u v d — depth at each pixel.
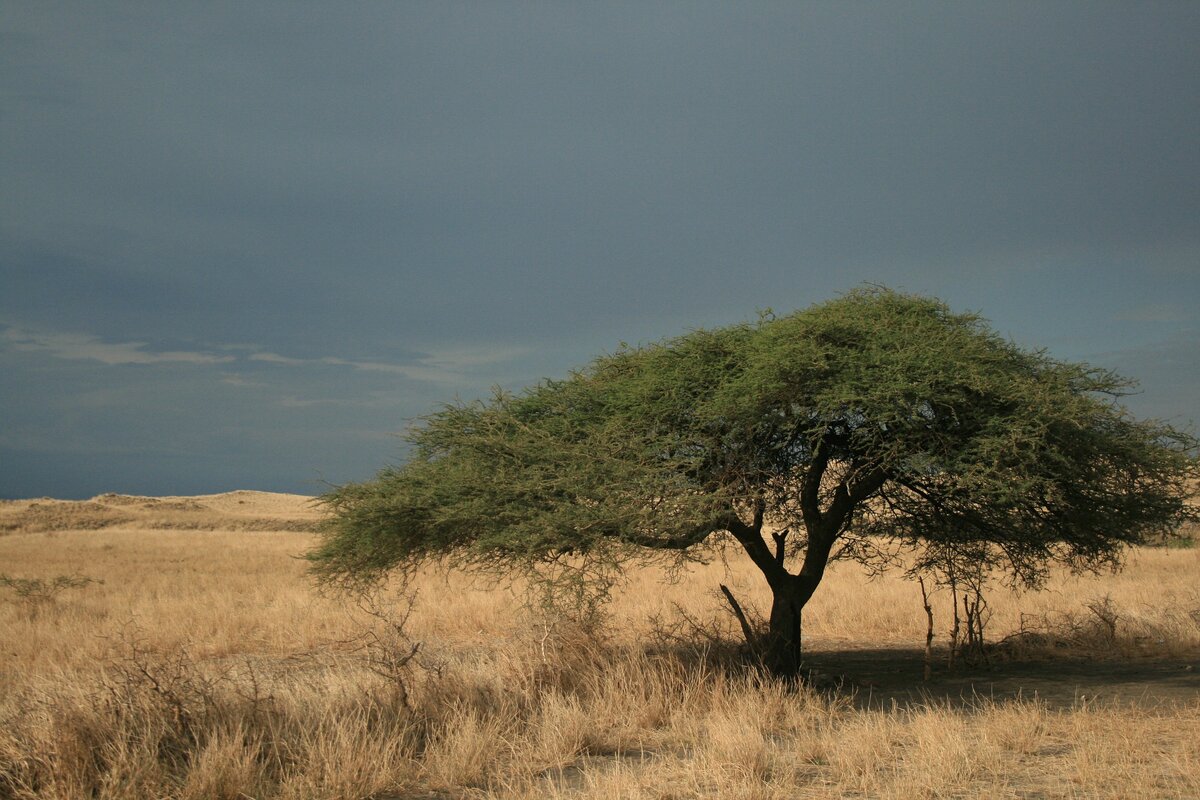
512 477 10.88
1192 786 6.33
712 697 9.73
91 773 6.64
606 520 10.16
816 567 12.26
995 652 14.55
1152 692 10.86
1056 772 6.98
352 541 11.64
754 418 10.73
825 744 7.86
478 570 11.62
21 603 21.02
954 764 6.96
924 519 13.27
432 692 9.25
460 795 6.92
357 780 6.87
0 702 8.98
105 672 8.50
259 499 112.50
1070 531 12.73
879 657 14.90
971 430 10.66
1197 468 11.12
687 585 23.47
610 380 12.73
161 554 45.03
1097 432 11.02
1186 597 20.27
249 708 7.93
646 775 6.95
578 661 10.65
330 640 15.76
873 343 10.78
